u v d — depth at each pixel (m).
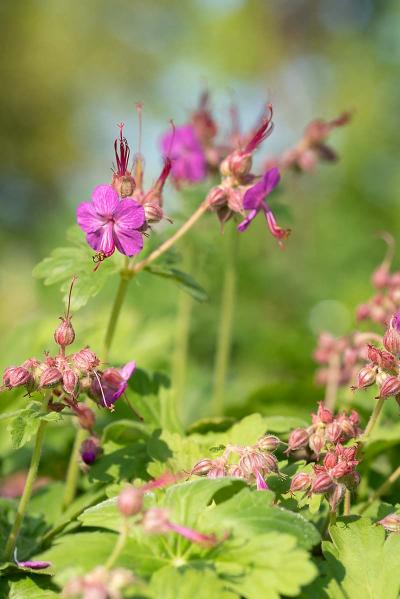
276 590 0.62
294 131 3.76
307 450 0.71
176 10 4.51
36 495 0.77
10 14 5.27
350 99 3.03
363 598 0.65
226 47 3.93
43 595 0.67
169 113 3.96
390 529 0.67
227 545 0.64
